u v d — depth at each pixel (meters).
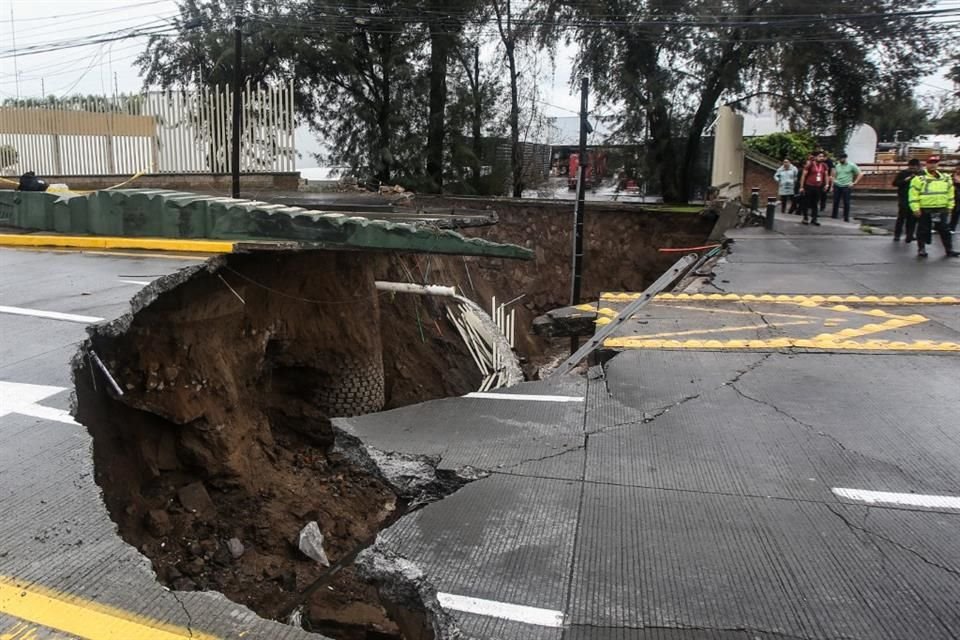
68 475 3.71
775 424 5.30
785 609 3.16
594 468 4.58
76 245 9.20
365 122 26.64
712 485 4.34
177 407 7.78
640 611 3.15
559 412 5.59
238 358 8.95
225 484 8.20
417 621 3.51
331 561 7.46
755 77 24.20
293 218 8.43
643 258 21.70
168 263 7.86
